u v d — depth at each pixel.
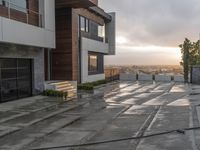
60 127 11.82
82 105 17.98
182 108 16.67
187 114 14.61
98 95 23.25
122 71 45.78
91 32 33.09
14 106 16.31
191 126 11.69
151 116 14.13
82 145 9.18
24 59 19.91
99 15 35.31
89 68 32.38
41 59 21.47
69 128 11.63
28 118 13.45
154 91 26.78
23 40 17.34
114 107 17.17
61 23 26.81
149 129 11.27
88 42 30.98
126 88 29.75
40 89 21.27
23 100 18.62
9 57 17.97
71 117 13.96
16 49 18.59
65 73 26.84
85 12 30.77
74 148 8.89
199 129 11.16
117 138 9.97
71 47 26.66
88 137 10.16
